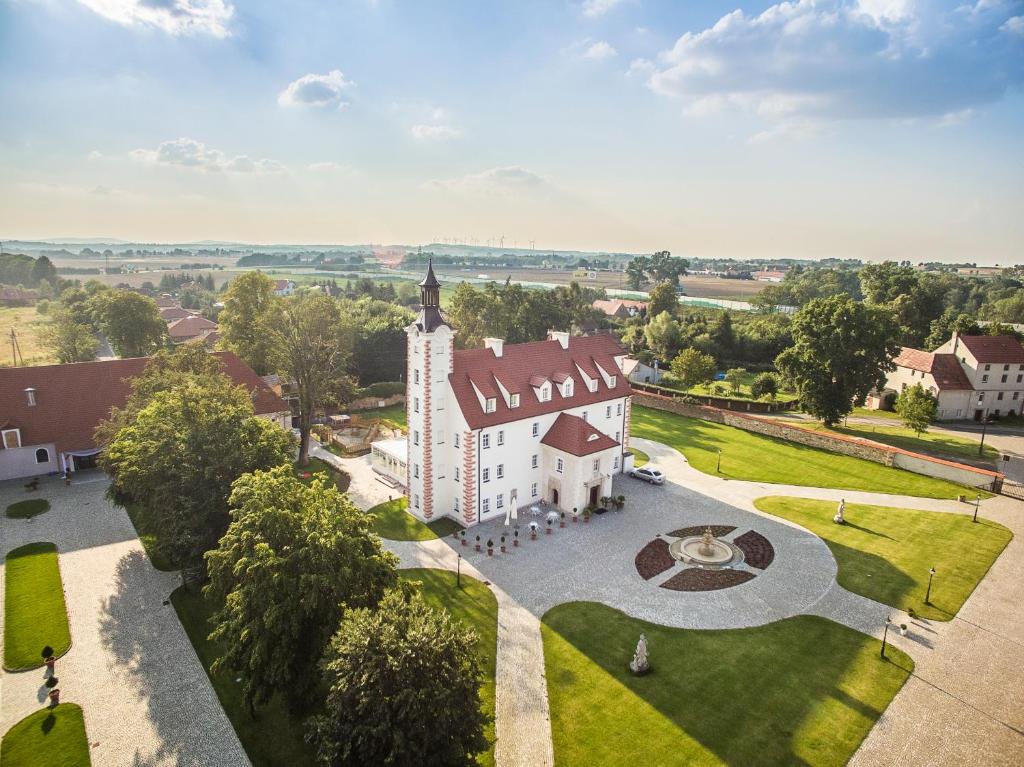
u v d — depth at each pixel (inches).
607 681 1364.4
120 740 1188.5
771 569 1860.2
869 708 1283.2
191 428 1696.6
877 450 2815.0
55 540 1978.3
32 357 5251.0
